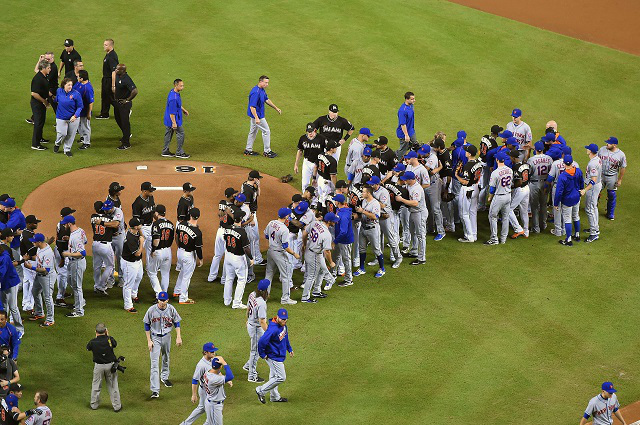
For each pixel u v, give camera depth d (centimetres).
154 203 7569
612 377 6456
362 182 7650
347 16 13225
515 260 8056
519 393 6212
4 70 11125
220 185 8856
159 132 10181
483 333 6900
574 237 8506
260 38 12400
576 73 12194
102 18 12700
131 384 6153
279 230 6956
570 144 10362
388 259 8062
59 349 6456
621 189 9650
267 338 5816
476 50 12544
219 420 5603
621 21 13825
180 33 12400
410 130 9250
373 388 6194
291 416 5881
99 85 11069
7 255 6375
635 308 7338
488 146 8712
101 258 7138
